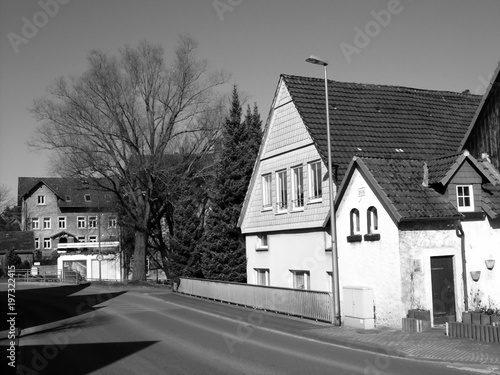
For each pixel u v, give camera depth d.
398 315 17.23
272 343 16.12
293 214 25.14
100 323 21.66
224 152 38.84
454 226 18.14
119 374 12.47
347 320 18.36
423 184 18.80
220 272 36.69
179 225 38.62
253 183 29.02
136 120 43.91
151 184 45.25
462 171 18.52
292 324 18.97
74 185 47.84
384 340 15.42
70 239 84.38
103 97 42.34
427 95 28.45
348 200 19.59
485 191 19.33
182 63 44.81
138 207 46.38
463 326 15.37
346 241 19.58
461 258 18.14
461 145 22.64
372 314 17.84
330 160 18.83
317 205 23.39
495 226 18.91
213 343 16.34
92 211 72.50
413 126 25.75
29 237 77.06
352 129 24.34
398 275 17.27
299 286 25.11
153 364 13.48
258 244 28.67
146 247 47.53
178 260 38.06
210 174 43.12
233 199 37.44
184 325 20.39
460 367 12.28
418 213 17.34
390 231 17.64
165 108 44.78
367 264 18.55
